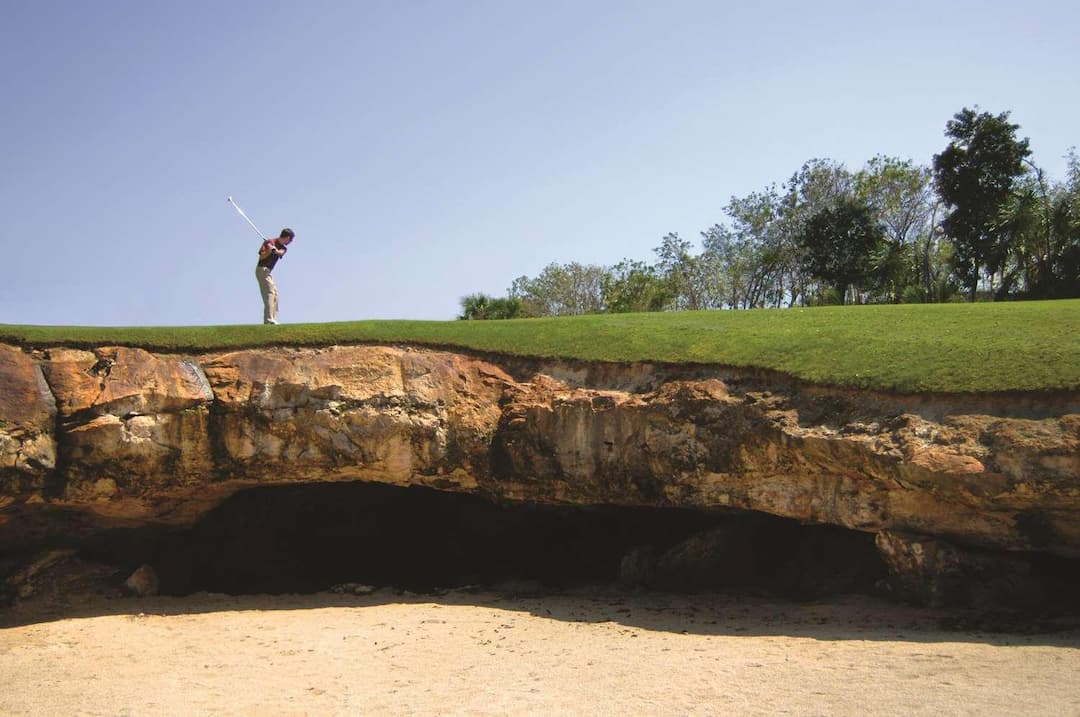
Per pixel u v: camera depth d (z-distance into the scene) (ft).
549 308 221.46
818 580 55.47
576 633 47.11
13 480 53.93
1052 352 48.73
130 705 38.11
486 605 55.42
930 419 47.73
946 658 37.68
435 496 71.46
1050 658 36.65
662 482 55.62
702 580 58.59
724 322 65.82
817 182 196.54
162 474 58.03
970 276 152.97
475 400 60.75
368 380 60.03
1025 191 145.28
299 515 69.77
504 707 34.63
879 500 48.60
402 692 37.81
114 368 57.41
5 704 39.34
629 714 32.94
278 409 58.65
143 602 58.39
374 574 68.80
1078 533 44.19
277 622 52.26
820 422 50.88
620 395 57.62
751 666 38.60
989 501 44.34
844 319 63.52
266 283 68.85
